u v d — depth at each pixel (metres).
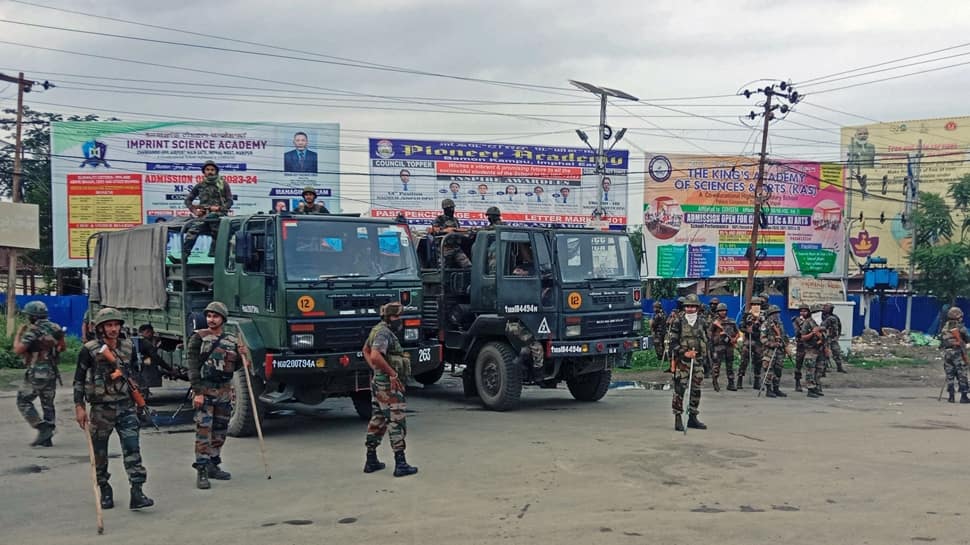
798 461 8.67
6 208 20.98
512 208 30.64
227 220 11.46
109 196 27.55
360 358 10.69
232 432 10.52
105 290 14.49
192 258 12.34
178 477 8.21
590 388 14.23
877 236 39.59
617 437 10.23
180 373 12.48
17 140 25.38
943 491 7.34
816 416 12.36
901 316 33.94
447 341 14.04
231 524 6.46
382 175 29.33
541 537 5.98
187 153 27.98
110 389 6.92
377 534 6.11
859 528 6.18
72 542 6.05
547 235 13.17
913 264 34.62
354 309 10.77
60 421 11.80
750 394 15.99
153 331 12.89
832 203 34.25
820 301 32.16
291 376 10.30
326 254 10.79
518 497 7.16
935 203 35.59
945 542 5.84
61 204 27.41
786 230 33.75
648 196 32.12
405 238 11.62
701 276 32.75
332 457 9.16
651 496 7.16
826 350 15.83
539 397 15.11
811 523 6.31
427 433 10.68
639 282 14.21
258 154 28.36
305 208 12.38
